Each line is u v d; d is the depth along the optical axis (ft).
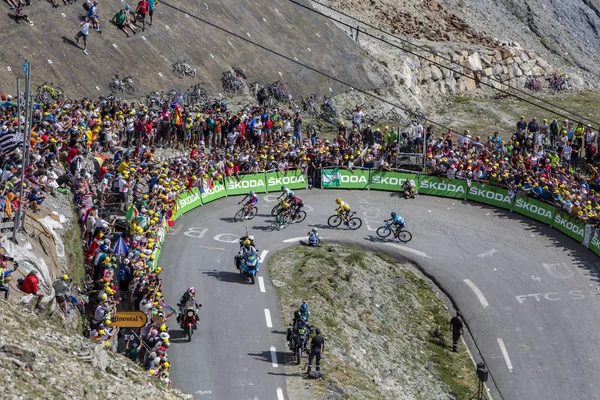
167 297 391.24
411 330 427.74
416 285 462.19
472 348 426.92
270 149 537.65
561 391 400.88
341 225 500.33
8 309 266.36
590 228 497.46
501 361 417.28
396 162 559.79
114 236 390.01
